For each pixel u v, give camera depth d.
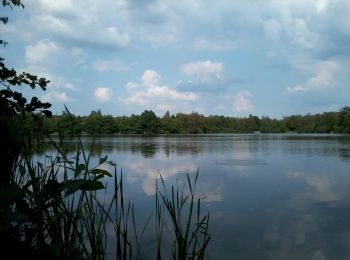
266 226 5.70
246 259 4.31
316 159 17.31
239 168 13.43
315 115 94.00
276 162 15.74
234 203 7.30
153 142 36.97
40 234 2.39
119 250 3.02
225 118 100.12
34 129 2.81
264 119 101.75
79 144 2.60
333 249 4.74
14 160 2.54
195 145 31.02
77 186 1.97
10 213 1.88
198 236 5.10
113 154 19.52
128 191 8.16
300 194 8.34
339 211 6.73
